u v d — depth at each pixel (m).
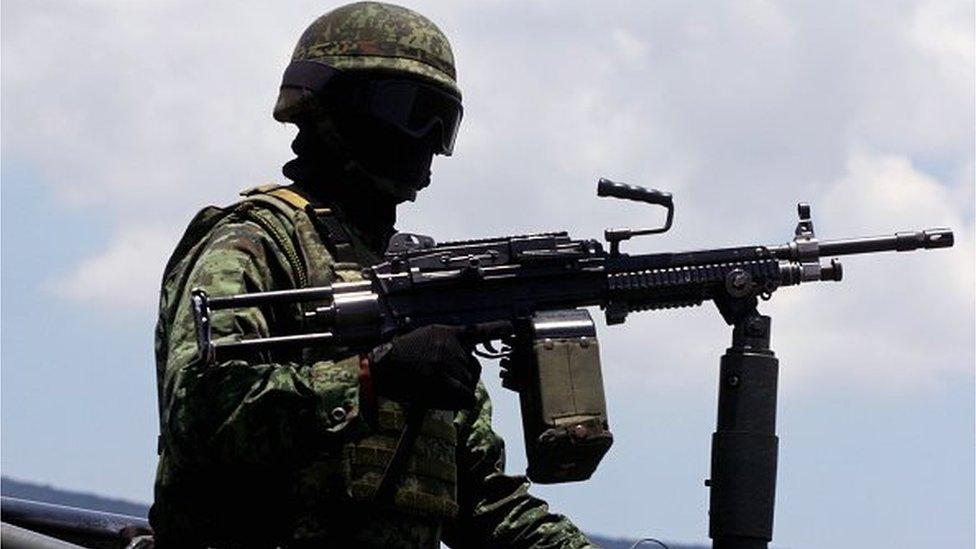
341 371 8.06
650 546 9.48
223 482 8.17
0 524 8.12
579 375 8.45
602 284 8.60
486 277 8.45
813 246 8.77
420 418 8.35
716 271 8.69
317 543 8.30
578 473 8.52
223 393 7.90
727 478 8.57
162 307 8.46
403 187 8.84
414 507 8.42
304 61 8.82
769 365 8.63
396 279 8.33
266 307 8.26
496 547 9.20
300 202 8.53
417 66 8.81
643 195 8.64
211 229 8.48
